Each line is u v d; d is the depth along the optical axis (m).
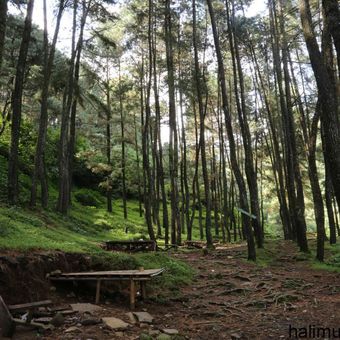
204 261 15.34
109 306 7.95
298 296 9.36
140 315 7.29
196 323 7.22
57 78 21.48
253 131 31.77
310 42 8.45
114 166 31.72
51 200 24.27
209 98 30.83
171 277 10.73
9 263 7.32
